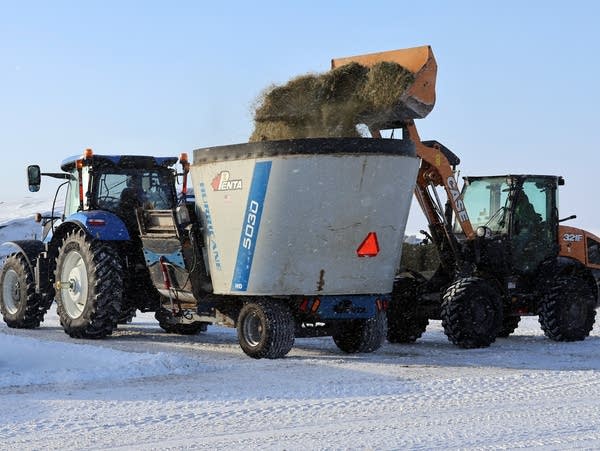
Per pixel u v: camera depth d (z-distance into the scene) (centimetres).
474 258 1210
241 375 859
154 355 916
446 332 1132
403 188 1008
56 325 1440
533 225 1272
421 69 1049
